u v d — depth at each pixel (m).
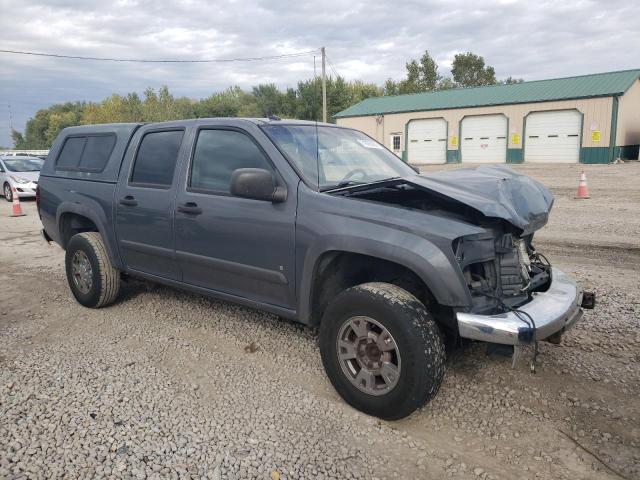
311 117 55.09
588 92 30.44
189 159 4.58
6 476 2.85
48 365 4.23
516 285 3.39
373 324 3.32
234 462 2.97
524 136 33.09
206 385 3.88
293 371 4.07
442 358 3.20
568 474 2.84
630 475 2.82
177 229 4.57
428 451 3.06
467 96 37.06
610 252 7.49
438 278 3.11
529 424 3.29
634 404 3.47
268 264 3.96
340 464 2.96
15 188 17.09
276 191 3.83
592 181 18.56
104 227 5.31
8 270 7.62
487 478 2.83
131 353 4.46
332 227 3.53
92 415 3.46
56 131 88.75
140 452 3.06
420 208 3.77
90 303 5.54
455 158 36.59
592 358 4.11
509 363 4.06
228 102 63.84
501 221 3.42
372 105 42.47
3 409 3.54
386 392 3.27
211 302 5.72
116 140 5.40
